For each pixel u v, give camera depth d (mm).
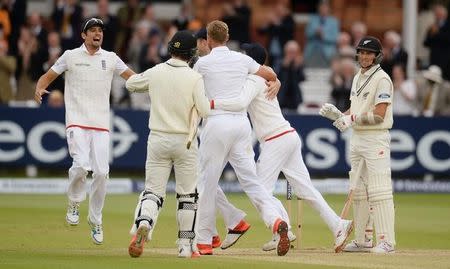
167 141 35312
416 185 68875
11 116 66500
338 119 39875
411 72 78750
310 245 42594
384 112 39438
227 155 37281
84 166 40344
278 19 78062
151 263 33906
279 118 39844
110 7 88812
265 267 33312
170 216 52344
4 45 70750
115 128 66812
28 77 71875
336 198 63875
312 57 80125
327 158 67562
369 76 39781
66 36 74188
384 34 89188
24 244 40906
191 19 77312
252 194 37094
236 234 39250
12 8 73812
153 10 83625
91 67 40750
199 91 35344
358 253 39188
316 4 90188
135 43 75312
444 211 57750
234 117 36969
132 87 35969
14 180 65375
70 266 33000
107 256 36125
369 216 40406
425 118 68438
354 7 89188
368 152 39750
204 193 37281
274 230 36531
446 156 68625
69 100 40906
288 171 40125
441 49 77812
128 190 66250
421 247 42594
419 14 89625
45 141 66812
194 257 35875
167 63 35719
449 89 71188
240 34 76000
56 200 60125
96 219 40906
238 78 37156
